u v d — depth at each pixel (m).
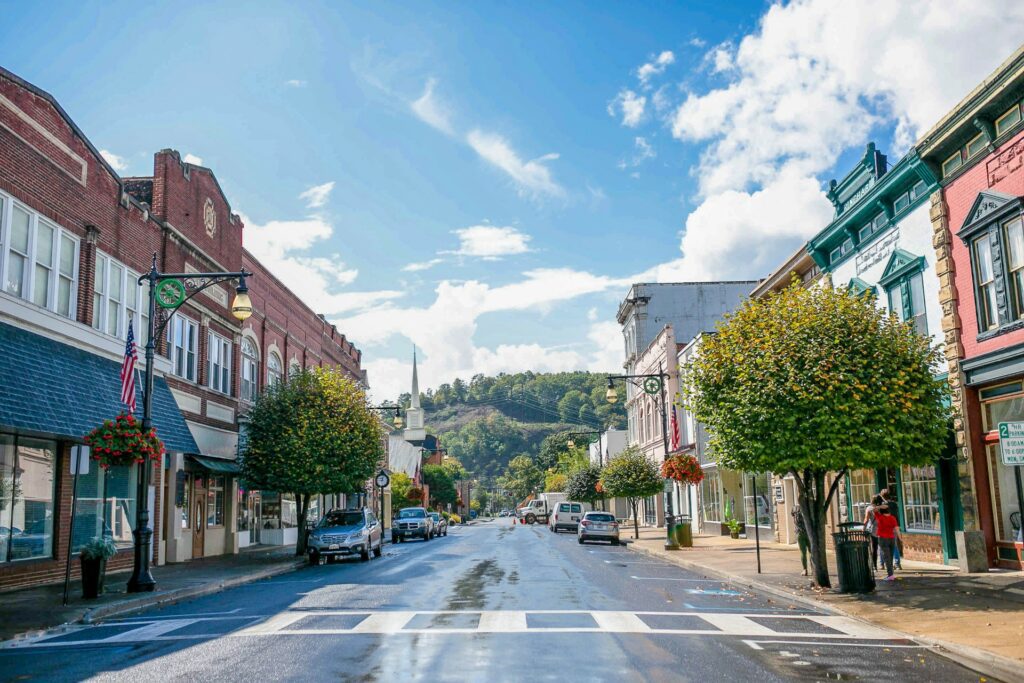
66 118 21.08
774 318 16.72
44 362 18.94
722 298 55.47
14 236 18.84
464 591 16.80
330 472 28.77
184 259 28.70
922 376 16.50
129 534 23.94
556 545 35.66
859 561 15.48
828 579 16.47
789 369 15.74
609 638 11.02
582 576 20.16
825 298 16.97
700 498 43.72
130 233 24.69
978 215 17.97
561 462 95.12
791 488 30.17
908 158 19.75
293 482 28.30
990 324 17.91
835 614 13.58
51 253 20.39
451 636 11.18
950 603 13.71
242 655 10.04
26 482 18.83
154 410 24.28
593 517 37.75
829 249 25.38
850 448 15.41
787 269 27.80
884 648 10.48
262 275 37.12
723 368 16.84
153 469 25.36
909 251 20.70
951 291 18.86
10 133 18.64
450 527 76.00
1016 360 16.70
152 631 12.43
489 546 35.19
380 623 12.48
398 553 31.36
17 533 18.44
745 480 35.91
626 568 22.83
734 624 12.42
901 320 21.11
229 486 32.59
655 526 55.09
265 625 12.52
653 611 13.82
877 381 15.71
